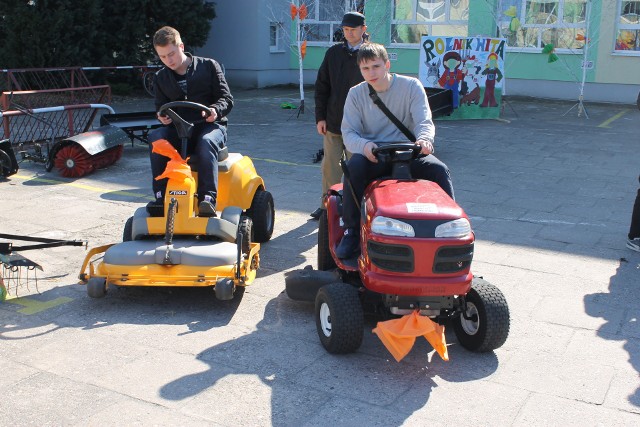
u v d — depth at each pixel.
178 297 5.39
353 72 6.64
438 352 4.19
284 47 21.75
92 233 6.95
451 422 3.69
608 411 3.82
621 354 4.51
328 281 4.74
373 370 4.25
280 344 4.59
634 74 17.61
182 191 5.33
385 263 4.07
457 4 19.41
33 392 3.95
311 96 19.06
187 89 5.81
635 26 17.45
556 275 5.93
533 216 7.71
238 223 5.52
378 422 3.69
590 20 17.73
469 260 4.09
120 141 9.84
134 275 4.96
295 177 9.60
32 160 10.16
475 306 4.38
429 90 13.41
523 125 14.23
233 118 15.05
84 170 9.38
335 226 5.06
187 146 5.73
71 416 3.71
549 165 10.36
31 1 17.23
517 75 18.92
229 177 6.07
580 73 18.16
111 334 4.72
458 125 14.19
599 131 13.54
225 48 21.22
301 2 21.06
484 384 4.10
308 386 4.05
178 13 18.67
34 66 16.88
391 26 20.27
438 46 14.77
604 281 5.81
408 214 4.04
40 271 5.93
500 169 10.09
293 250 6.55
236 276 5.03
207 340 4.64
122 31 18.08
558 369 4.30
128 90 18.78
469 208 8.02
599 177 9.62
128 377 4.13
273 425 3.65
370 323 4.90
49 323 4.89
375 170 4.66
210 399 3.90
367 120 4.85
